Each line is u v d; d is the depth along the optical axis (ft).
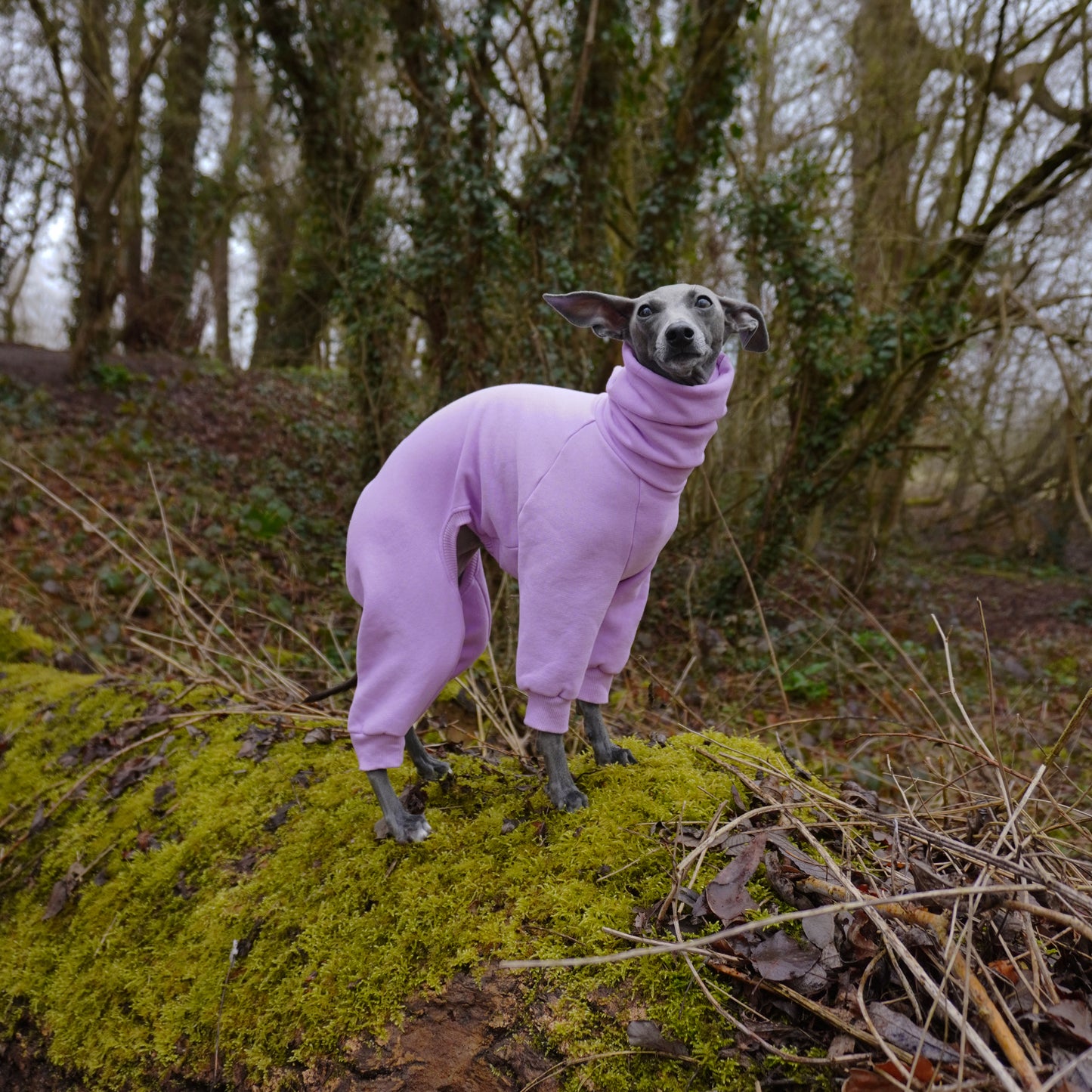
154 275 38.83
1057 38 21.63
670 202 19.36
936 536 38.27
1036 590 30.27
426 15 18.08
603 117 18.52
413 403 22.41
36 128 33.81
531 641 6.09
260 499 22.35
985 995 4.16
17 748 9.68
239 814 7.53
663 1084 4.63
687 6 18.70
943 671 17.80
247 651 11.23
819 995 4.72
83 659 12.94
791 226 18.84
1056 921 4.53
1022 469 34.45
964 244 19.15
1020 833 5.84
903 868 5.64
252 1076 5.58
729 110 18.84
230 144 40.65
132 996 6.45
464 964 5.45
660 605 20.35
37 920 7.52
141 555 18.21
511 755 8.16
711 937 4.10
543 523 6.00
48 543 18.33
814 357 19.40
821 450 20.26
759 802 6.38
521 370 18.52
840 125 28.50
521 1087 4.87
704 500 21.53
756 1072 4.53
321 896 6.37
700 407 5.82
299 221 30.68
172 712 9.49
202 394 32.12
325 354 44.68
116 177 28.37
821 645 17.79
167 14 28.19
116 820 8.07
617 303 6.24
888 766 7.82
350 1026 5.46
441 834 6.52
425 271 19.01
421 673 6.18
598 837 6.03
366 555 6.36
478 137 18.30
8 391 26.91
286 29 20.47
